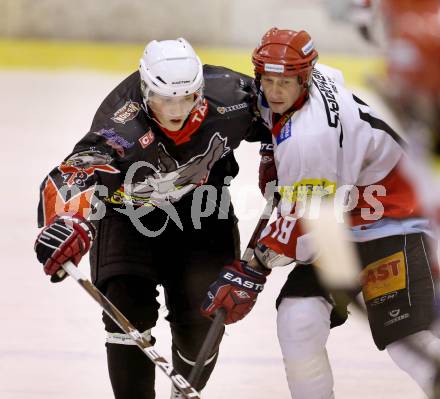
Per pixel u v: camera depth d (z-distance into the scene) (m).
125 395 10.10
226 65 30.19
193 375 9.52
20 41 32.44
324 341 9.61
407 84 5.00
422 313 9.45
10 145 23.28
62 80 29.53
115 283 9.99
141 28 32.44
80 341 13.14
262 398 11.62
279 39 9.46
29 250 16.66
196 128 9.79
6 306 14.22
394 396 11.73
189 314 10.38
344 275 9.82
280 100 9.54
